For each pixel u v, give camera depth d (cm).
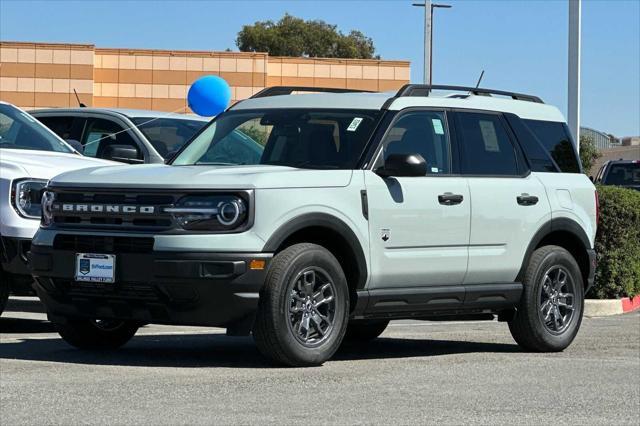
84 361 940
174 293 891
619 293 1705
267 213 903
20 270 1126
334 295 940
